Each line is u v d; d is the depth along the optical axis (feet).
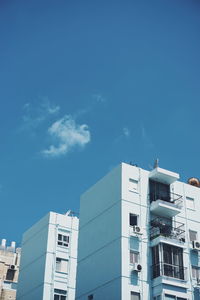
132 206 152.15
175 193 163.94
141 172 160.35
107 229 153.89
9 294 224.33
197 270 152.76
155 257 146.00
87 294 152.97
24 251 204.54
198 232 161.89
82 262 161.89
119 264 141.18
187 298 143.54
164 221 156.87
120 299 135.33
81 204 175.73
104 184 164.55
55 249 186.80
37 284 182.29
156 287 141.18
